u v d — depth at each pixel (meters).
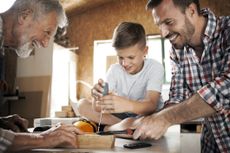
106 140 0.91
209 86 0.84
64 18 1.11
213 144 1.25
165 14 0.97
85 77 4.08
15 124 1.18
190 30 1.01
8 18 0.99
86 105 1.41
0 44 0.94
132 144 0.93
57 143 0.89
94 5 4.11
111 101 1.27
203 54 1.10
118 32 1.44
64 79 3.51
